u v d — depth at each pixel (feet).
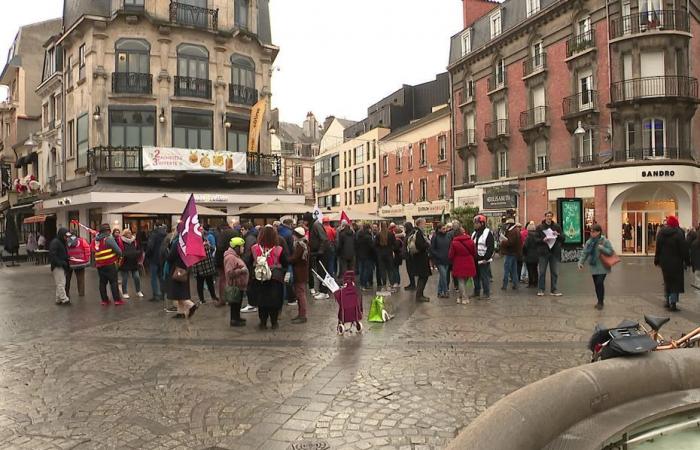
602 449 10.09
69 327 28.91
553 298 37.37
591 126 92.68
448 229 39.42
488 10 131.64
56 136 95.04
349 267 44.01
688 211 87.25
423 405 15.87
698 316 29.78
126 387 18.02
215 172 81.61
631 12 86.94
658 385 12.30
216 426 14.47
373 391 17.24
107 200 74.69
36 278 59.11
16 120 123.03
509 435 9.26
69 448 13.12
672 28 85.05
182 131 82.38
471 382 18.04
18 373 19.88
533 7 106.52
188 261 30.73
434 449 12.84
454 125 133.90
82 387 18.08
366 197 195.93
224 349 23.30
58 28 128.77
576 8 96.12
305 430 14.11
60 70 94.58
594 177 92.43
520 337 24.89
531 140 107.45
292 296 35.96
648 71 86.74
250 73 90.84
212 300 39.06
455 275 35.53
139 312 33.83
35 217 100.78
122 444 13.34
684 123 87.35
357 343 24.14
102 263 36.73
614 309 32.30
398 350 22.68
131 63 80.07
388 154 175.73
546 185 103.55
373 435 13.71
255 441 13.44
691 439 11.41
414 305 35.06
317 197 247.50
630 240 90.43
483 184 121.19
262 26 95.04
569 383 11.10
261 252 27.43
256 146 87.15
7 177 128.26
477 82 124.67
